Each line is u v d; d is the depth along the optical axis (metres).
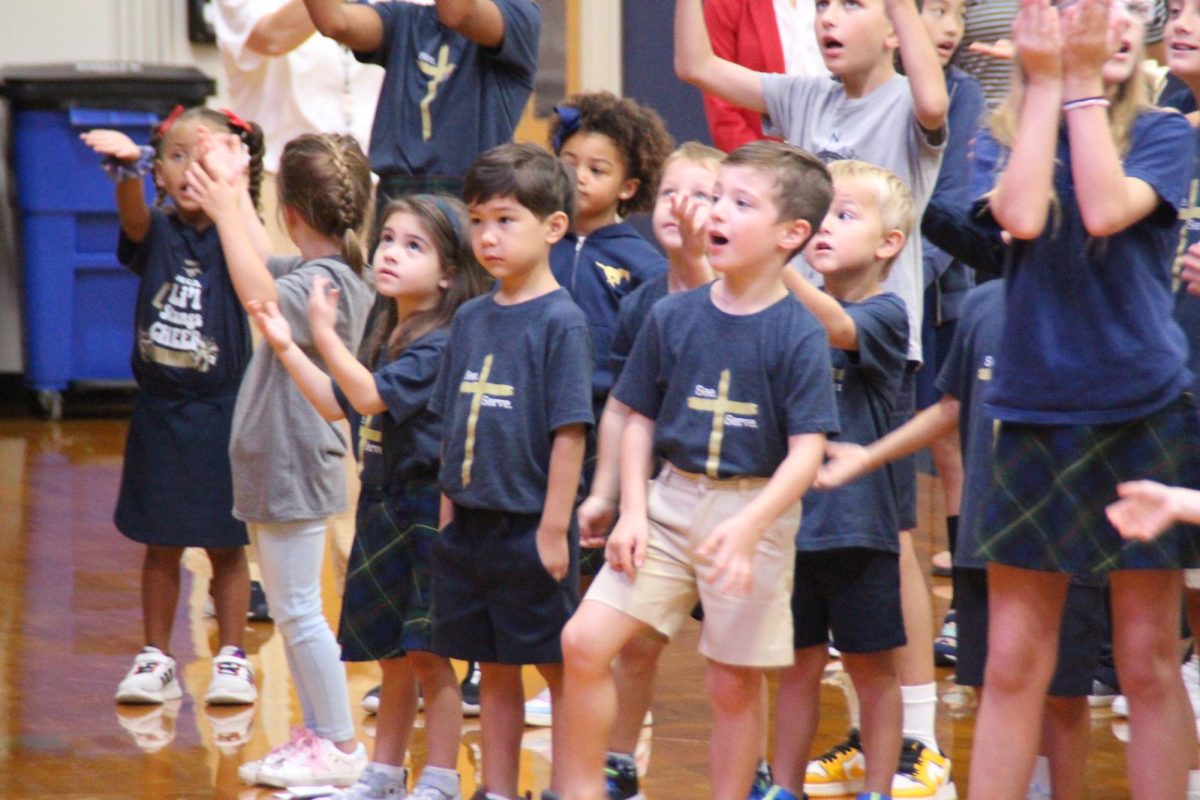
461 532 7.77
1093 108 6.47
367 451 8.33
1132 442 6.75
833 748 9.02
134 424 10.58
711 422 7.17
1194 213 8.08
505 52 11.02
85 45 21.64
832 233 8.23
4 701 10.23
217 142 8.98
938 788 8.74
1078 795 8.02
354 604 8.27
